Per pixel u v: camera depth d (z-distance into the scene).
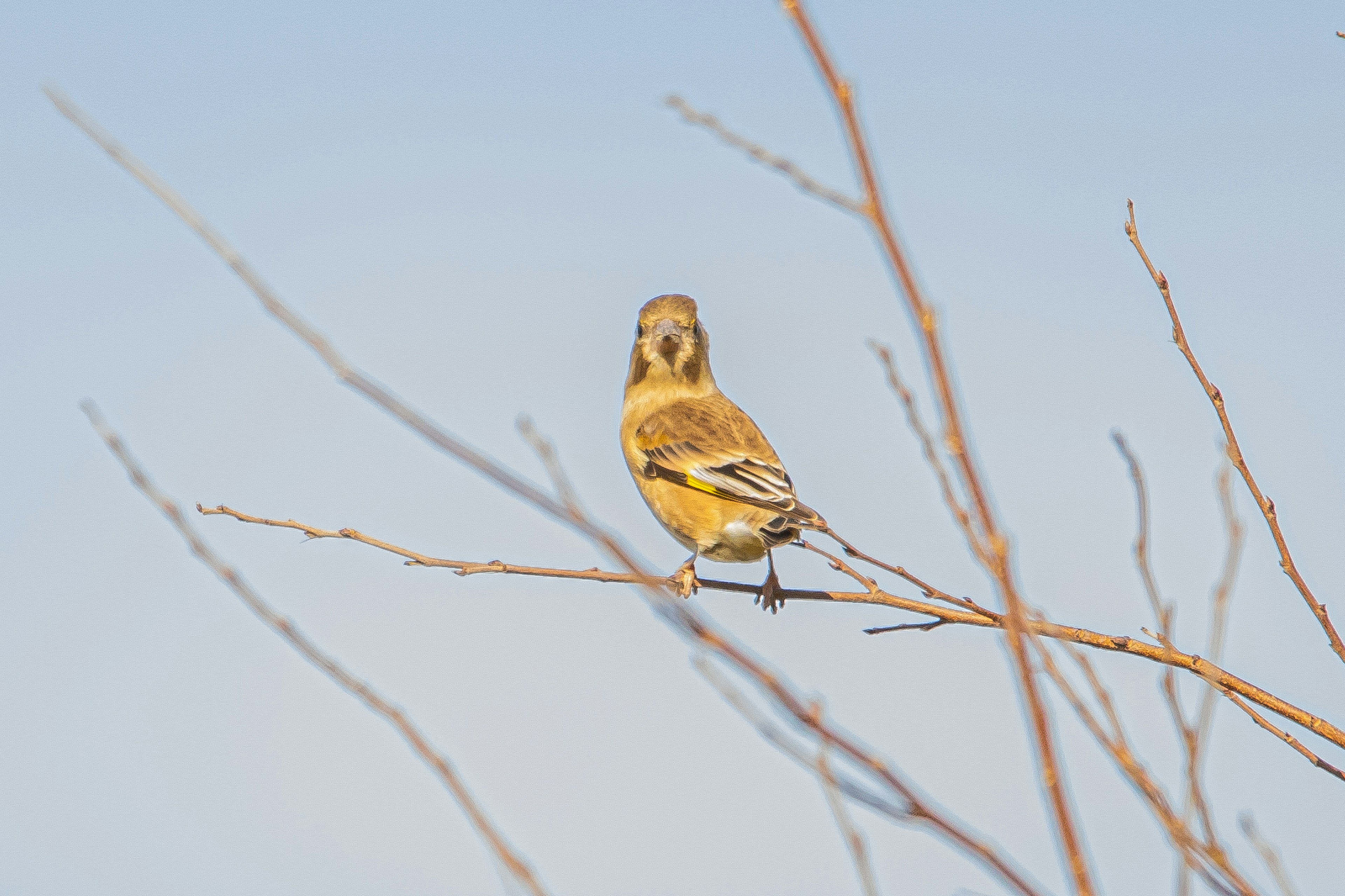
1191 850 6.72
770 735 6.30
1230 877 6.79
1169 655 7.71
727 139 6.17
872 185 5.79
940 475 6.73
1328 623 10.41
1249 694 10.92
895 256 5.76
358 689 6.93
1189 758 7.34
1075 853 5.67
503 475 6.20
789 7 5.75
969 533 6.45
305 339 6.32
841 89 5.76
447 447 6.22
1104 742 6.80
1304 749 9.87
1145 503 8.33
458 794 6.77
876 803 6.16
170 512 7.25
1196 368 10.62
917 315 5.76
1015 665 5.81
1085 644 11.82
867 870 6.08
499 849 6.63
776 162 6.01
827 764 6.19
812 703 6.10
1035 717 5.79
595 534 6.05
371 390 6.27
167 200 6.39
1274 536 10.58
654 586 6.04
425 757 6.77
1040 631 10.06
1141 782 6.77
